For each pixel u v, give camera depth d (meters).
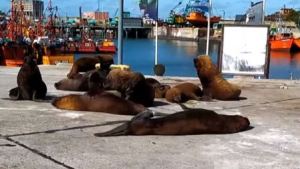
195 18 122.62
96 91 8.45
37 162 5.42
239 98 11.20
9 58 33.59
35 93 9.55
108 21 125.31
